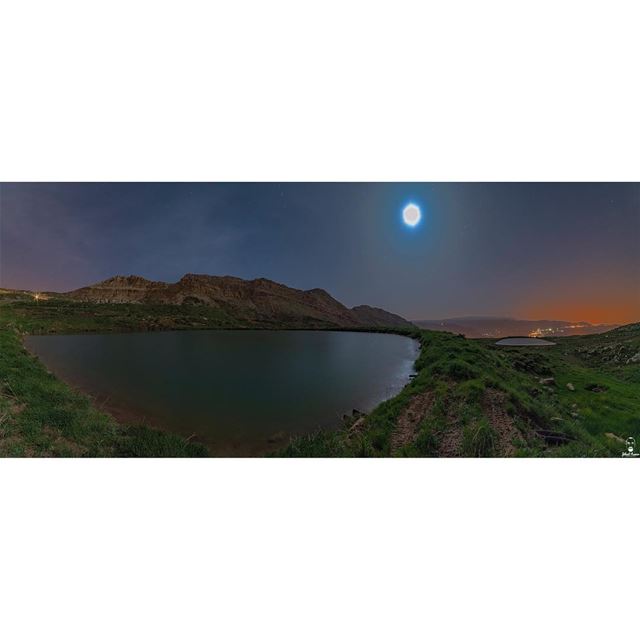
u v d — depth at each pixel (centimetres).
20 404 1011
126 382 1486
